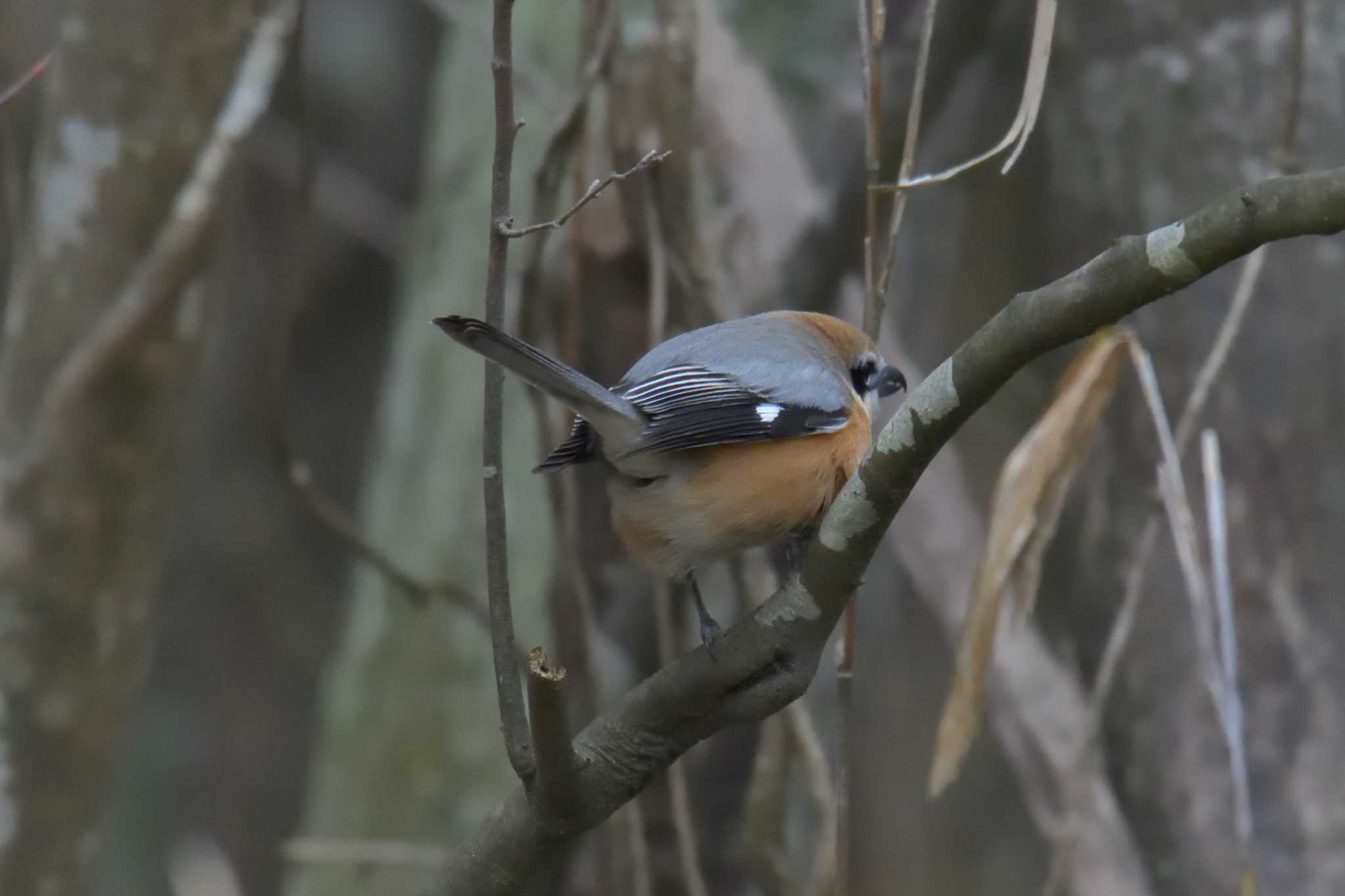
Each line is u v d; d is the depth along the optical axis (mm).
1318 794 9016
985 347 5184
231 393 21547
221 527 21766
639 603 10008
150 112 9859
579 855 9883
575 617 8953
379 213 18312
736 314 10258
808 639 5918
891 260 6820
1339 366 9117
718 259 10664
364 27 20922
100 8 9766
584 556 10047
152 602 10430
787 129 11469
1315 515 9125
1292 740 9070
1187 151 9492
